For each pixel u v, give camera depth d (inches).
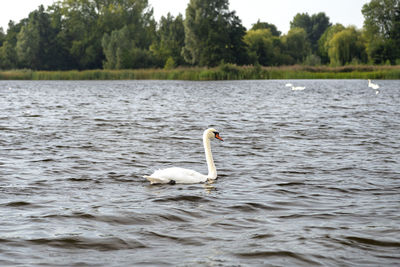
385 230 289.0
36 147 603.5
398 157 539.2
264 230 290.5
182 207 339.3
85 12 5007.4
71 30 4820.4
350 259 247.4
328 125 844.6
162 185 408.8
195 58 3860.7
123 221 307.1
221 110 1150.3
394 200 358.6
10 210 329.7
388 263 242.5
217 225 300.7
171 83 2861.7
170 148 608.4
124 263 241.4
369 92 1865.2
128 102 1423.5
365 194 377.7
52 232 285.6
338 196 372.2
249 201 356.2
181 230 291.0
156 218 313.3
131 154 562.9
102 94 1855.3
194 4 3794.3
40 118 959.6
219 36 3732.8
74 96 1736.0
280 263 242.1
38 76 3668.8
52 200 356.5
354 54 4133.9
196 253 254.7
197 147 617.9
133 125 845.8
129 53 4178.2
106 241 272.1
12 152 565.6
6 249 258.8
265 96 1670.8
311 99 1519.4
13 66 4640.8
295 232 286.4
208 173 460.4
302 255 251.4
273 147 614.5
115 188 398.0
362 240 273.3
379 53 4025.6
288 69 3240.7
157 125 847.1
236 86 2425.0
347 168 480.4
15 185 403.9
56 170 466.9
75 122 890.1
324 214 322.7
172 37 4488.2
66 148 598.5
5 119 935.7
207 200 358.9
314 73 3186.5
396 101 1417.3
